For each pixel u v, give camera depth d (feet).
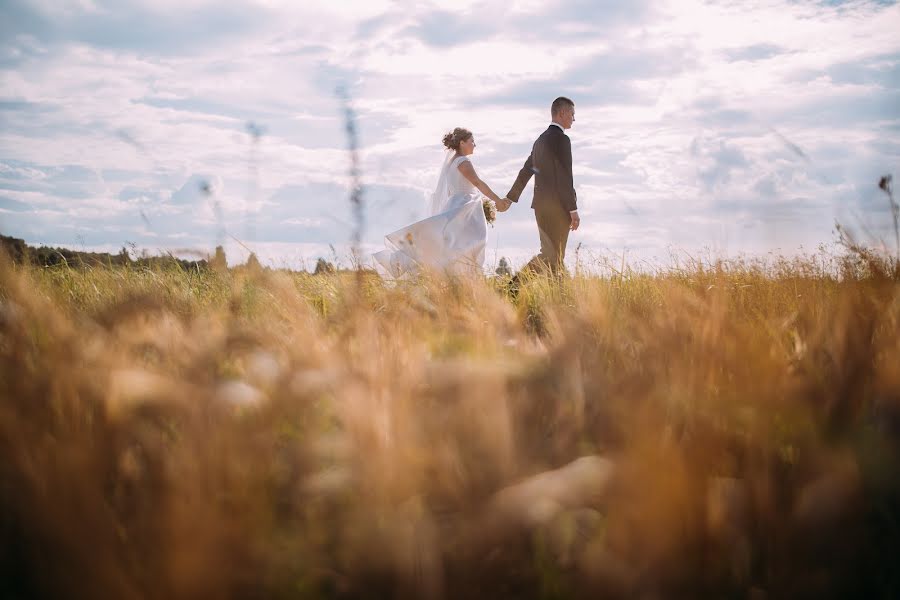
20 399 2.97
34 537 2.23
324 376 3.35
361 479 2.68
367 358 3.59
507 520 2.21
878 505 2.62
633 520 2.24
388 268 17.07
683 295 4.59
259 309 6.26
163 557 2.09
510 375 3.57
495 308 5.60
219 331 4.45
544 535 2.68
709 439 2.69
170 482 2.45
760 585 2.40
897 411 2.96
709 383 3.45
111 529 2.33
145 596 2.03
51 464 2.41
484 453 2.82
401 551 2.24
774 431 3.05
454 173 19.49
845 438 2.83
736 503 2.48
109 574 1.98
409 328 5.30
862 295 4.26
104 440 2.77
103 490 2.92
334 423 3.84
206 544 2.08
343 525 2.61
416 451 2.81
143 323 4.41
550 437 3.44
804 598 2.20
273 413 3.16
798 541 2.25
